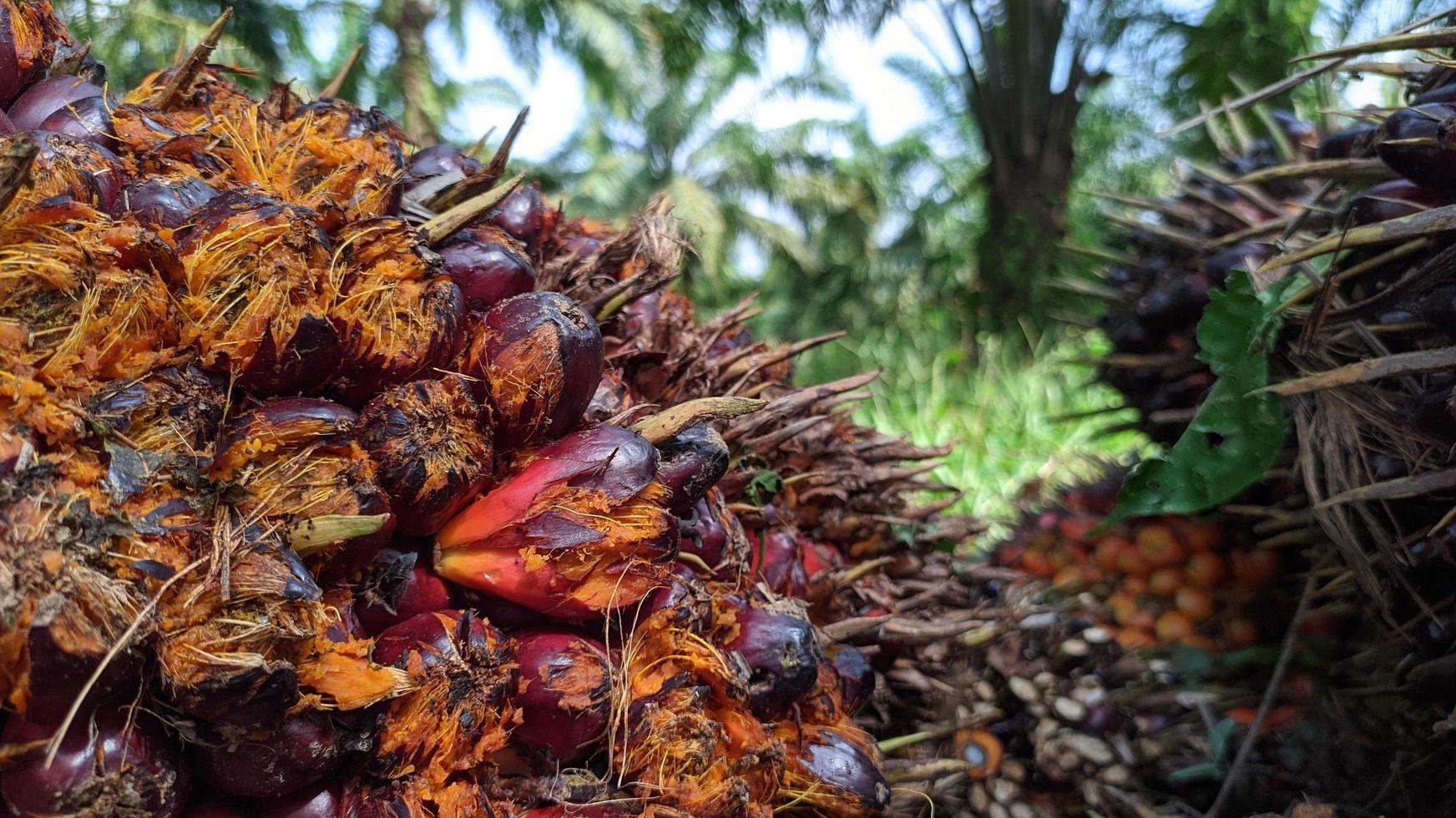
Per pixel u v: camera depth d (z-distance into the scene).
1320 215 0.34
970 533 0.45
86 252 0.17
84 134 0.20
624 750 0.21
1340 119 0.43
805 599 0.33
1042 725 0.34
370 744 0.18
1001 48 1.88
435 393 0.20
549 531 0.20
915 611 0.40
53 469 0.16
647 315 0.34
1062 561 0.42
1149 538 0.39
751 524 0.32
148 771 0.16
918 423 1.08
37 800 0.15
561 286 0.30
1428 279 0.27
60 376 0.16
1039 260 1.72
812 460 0.39
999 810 0.34
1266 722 0.33
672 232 0.35
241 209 0.19
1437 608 0.30
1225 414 0.32
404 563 0.20
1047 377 1.13
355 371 0.20
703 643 0.23
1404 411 0.29
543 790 0.21
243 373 0.19
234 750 0.17
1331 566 0.35
